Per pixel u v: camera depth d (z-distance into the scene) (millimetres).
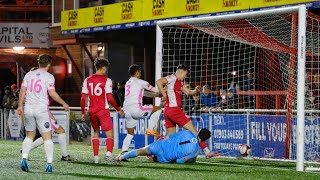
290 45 17625
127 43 30625
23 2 35125
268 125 17828
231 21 17797
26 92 13594
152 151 15828
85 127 24094
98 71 15711
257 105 19516
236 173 13758
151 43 29578
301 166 14477
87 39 31266
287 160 16531
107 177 12734
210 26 17984
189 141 15680
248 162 16750
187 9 24484
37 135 16969
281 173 13875
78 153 19359
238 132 18562
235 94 19312
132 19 26984
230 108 19312
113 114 23156
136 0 26812
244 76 19938
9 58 32344
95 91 15523
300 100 14484
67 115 24938
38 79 13523
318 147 16812
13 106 27469
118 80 31031
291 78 17000
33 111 13484
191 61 20500
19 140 26906
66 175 13023
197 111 19500
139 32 30016
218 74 20000
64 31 30781
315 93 17578
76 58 33156
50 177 12625
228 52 20109
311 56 17875
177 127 18953
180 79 16344
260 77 19953
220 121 19000
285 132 17328
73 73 33375
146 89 16781
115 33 30734
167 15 25312
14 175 12906
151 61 29719
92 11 29172
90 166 14977
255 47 19922
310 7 19781
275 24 17984
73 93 33375
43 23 34438
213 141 19188
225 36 18328
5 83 35344
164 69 19109
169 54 19984
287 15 16797
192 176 13039
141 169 14320
